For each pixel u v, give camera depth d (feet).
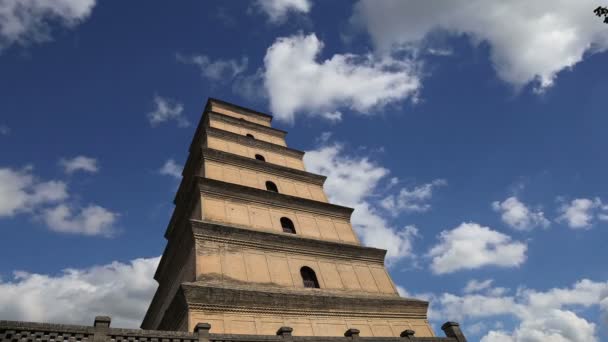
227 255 74.33
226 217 83.51
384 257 94.94
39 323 41.09
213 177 94.07
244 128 124.06
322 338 55.57
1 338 38.75
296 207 96.07
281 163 115.24
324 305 73.26
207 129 110.32
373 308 78.33
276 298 69.00
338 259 87.66
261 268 75.77
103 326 44.16
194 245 73.05
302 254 83.51
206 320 61.05
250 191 91.50
